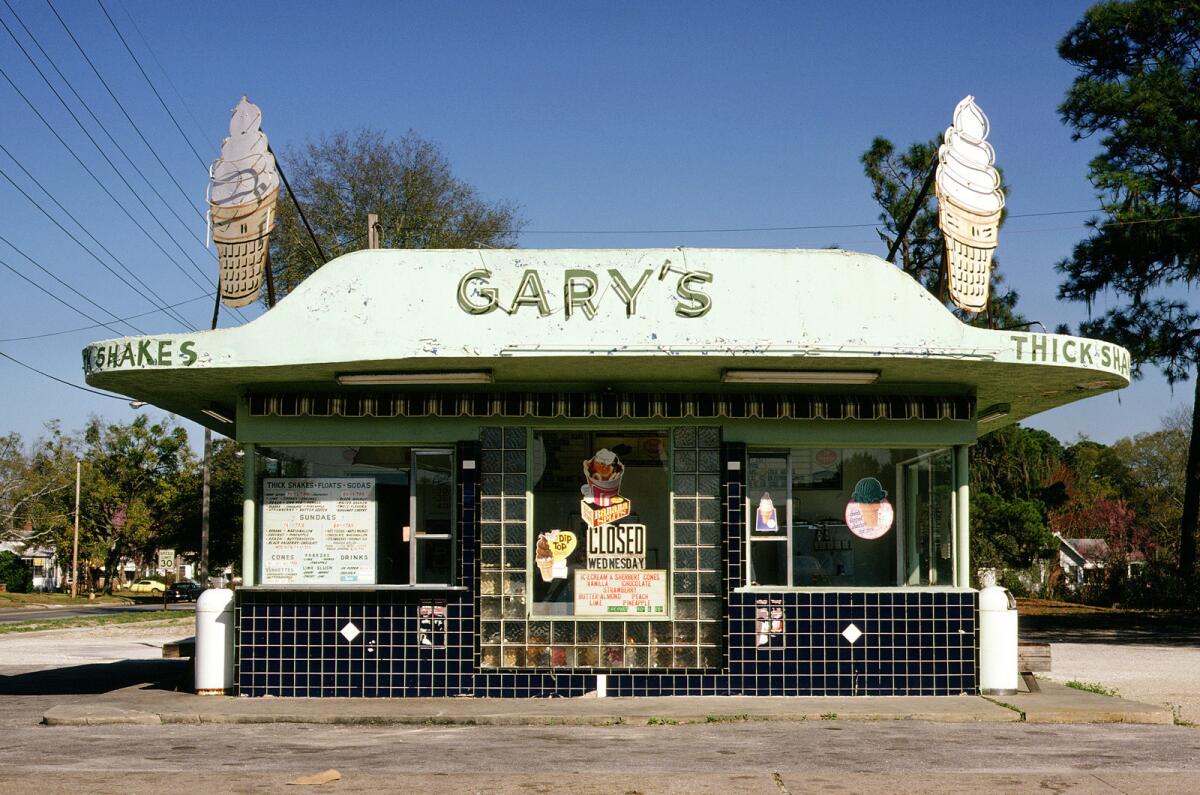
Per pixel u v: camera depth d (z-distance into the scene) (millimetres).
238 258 13914
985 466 48156
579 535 13703
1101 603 43062
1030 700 13008
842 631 13477
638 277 12781
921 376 13578
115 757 9875
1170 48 31922
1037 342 12805
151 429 77438
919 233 36219
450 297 12766
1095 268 31250
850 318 12734
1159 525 63188
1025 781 8648
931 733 11180
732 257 12836
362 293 12797
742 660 13438
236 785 8523
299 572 13711
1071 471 65438
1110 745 10445
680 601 13547
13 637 30016
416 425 13758
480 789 8367
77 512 74375
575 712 12180
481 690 13438
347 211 47719
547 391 13750
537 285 12758
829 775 8906
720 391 13750
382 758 9773
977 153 14070
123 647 25391
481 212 50156
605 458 13812
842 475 13875
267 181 13977
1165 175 30734
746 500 13734
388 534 13750
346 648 13500
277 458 13875
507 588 13570
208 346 12805
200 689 13609
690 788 8398
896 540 13852
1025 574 49188
